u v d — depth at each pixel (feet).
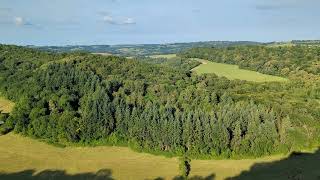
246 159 378.12
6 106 440.04
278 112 432.66
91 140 387.96
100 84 453.58
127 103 420.77
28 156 354.95
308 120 417.69
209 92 479.82
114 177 318.45
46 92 426.51
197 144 377.71
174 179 316.40
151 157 368.89
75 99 425.69
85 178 315.78
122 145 390.01
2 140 382.83
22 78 472.44
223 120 395.55
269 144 391.24
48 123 387.55
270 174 335.26
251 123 401.70
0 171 324.19
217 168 349.82
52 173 324.39
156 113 388.16
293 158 381.40
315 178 324.39
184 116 391.65
